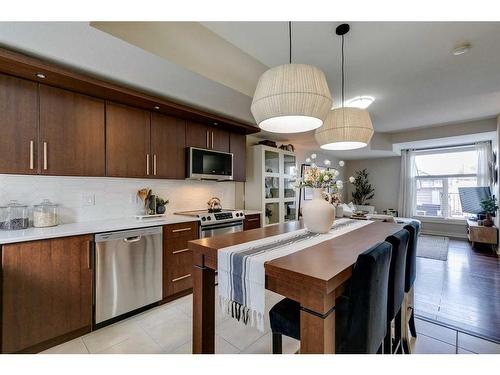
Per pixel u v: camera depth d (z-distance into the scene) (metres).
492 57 2.36
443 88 3.11
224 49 2.24
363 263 1.03
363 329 1.04
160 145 2.83
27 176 2.16
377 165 7.51
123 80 2.19
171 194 3.26
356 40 2.09
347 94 3.26
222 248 1.44
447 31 1.96
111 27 1.59
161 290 2.50
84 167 2.23
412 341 1.89
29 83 1.94
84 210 2.50
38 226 2.06
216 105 2.87
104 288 2.07
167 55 1.90
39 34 1.53
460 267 3.65
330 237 1.75
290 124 1.72
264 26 1.90
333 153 6.72
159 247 2.48
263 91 1.39
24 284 1.68
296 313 1.37
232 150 3.72
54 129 2.06
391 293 1.37
